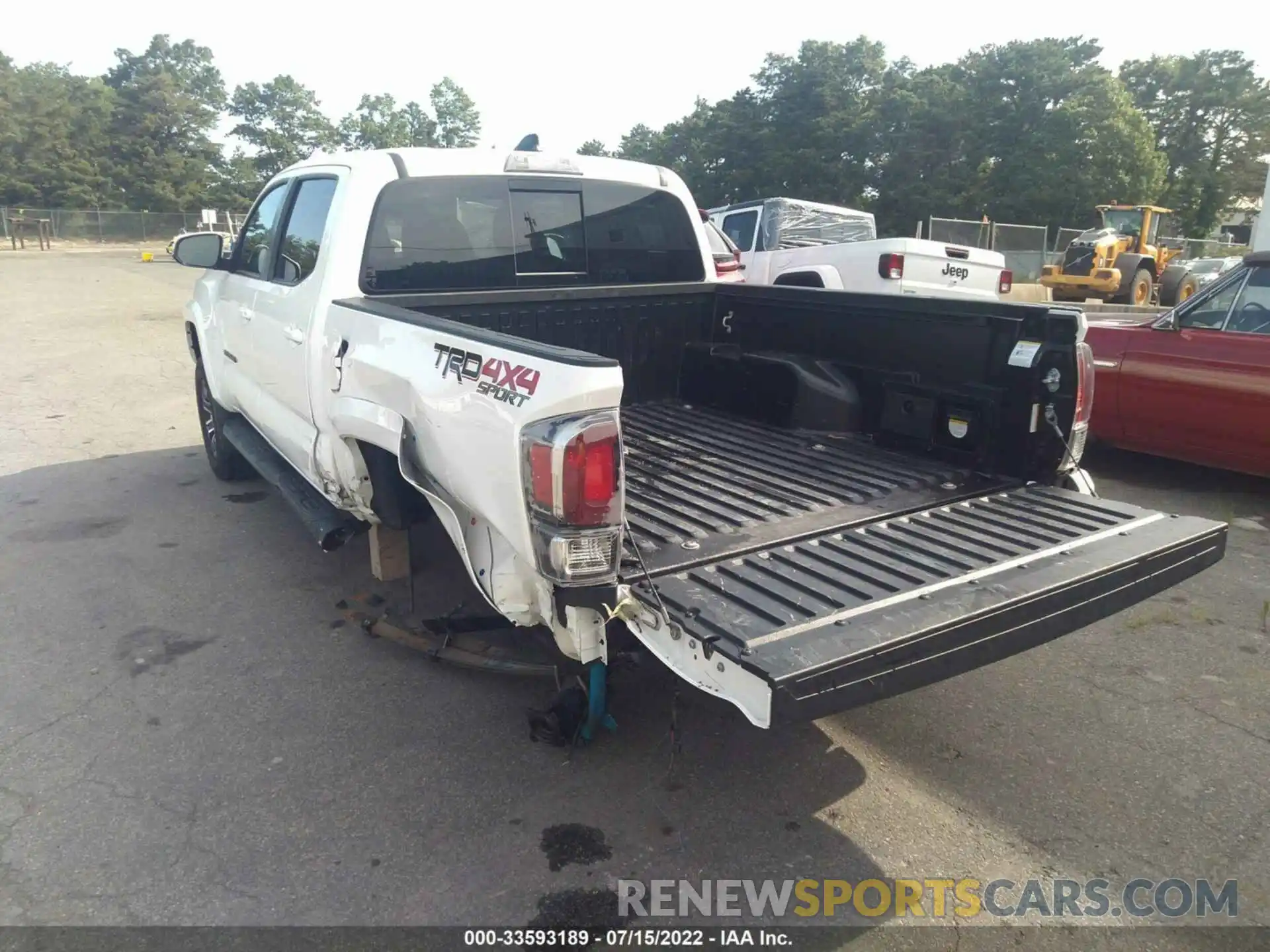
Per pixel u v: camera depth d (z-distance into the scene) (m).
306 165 4.57
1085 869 2.75
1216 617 4.48
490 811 2.98
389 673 3.88
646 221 4.77
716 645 2.24
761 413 4.57
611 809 3.00
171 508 6.02
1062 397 3.44
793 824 2.94
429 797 3.05
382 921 2.51
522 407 2.48
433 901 2.59
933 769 3.24
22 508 6.01
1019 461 3.62
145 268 31.31
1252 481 6.80
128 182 74.50
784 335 4.60
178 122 77.62
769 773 3.20
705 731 3.45
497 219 4.24
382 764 3.23
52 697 3.67
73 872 2.68
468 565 2.90
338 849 2.80
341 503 3.90
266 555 5.22
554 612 2.61
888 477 3.68
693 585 2.61
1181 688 3.81
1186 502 6.26
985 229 26.78
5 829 2.87
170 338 13.99
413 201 3.97
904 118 45.31
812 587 2.61
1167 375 6.29
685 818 2.96
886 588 2.61
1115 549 2.93
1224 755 3.33
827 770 3.23
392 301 3.91
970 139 44.47
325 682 3.80
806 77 46.72
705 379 4.87
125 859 2.74
